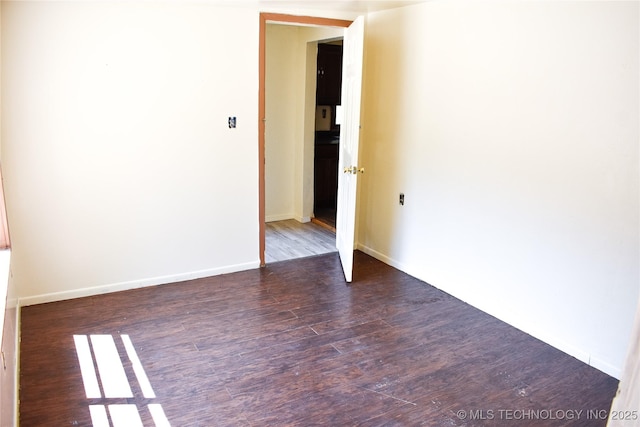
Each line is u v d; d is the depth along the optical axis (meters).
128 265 3.66
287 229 5.51
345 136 4.16
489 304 3.39
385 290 3.80
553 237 2.88
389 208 4.30
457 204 3.56
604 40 2.50
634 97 2.40
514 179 3.08
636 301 2.51
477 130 3.31
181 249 3.85
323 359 2.78
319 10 3.98
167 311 3.34
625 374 1.49
